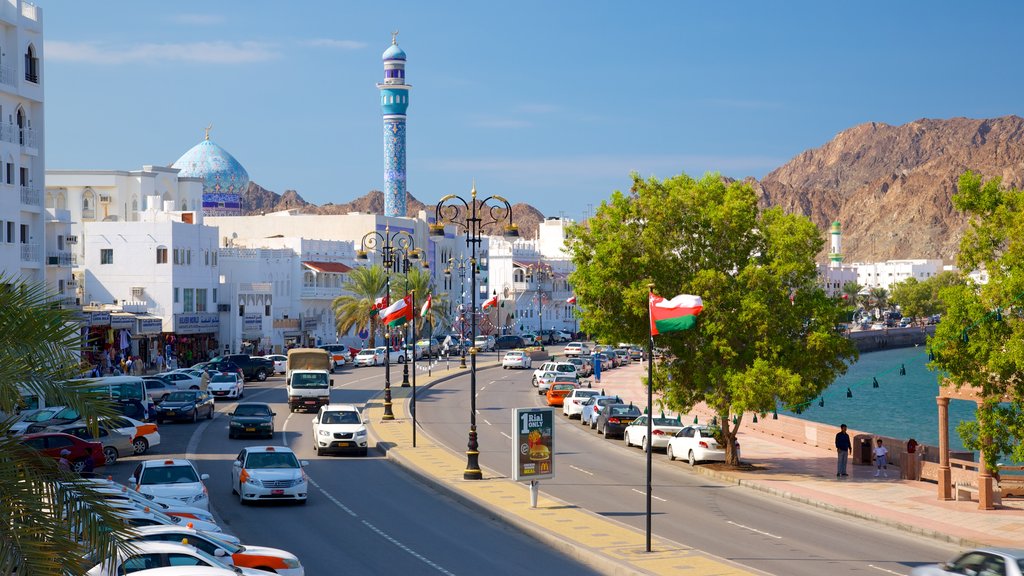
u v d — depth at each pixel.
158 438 54.69
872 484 46.50
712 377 49.78
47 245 97.19
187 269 116.94
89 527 14.00
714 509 40.72
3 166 73.75
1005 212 37.62
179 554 21.67
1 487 13.66
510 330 188.62
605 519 37.38
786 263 49.59
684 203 51.25
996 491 41.56
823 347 48.81
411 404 81.06
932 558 31.94
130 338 100.81
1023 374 37.41
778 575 29.11
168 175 160.12
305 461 41.56
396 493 43.78
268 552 25.62
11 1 74.56
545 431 39.84
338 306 142.00
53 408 53.09
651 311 34.38
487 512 39.34
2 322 14.46
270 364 102.94
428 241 181.62
